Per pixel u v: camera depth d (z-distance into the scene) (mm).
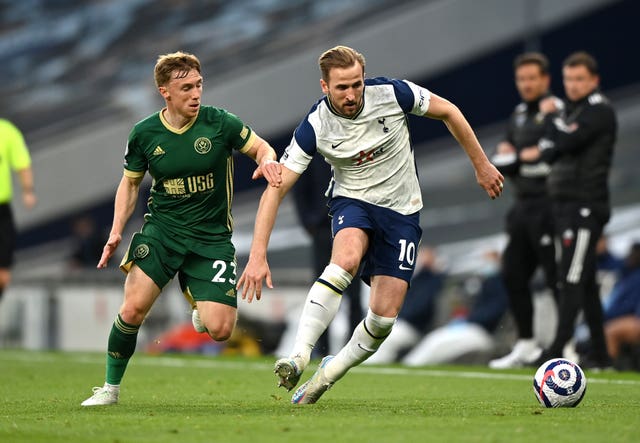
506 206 72375
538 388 21359
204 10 101188
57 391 27703
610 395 24875
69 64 100125
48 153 91750
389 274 21766
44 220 91188
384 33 94438
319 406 21984
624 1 94438
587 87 34875
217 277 22406
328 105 21719
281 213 82125
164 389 28109
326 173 42156
